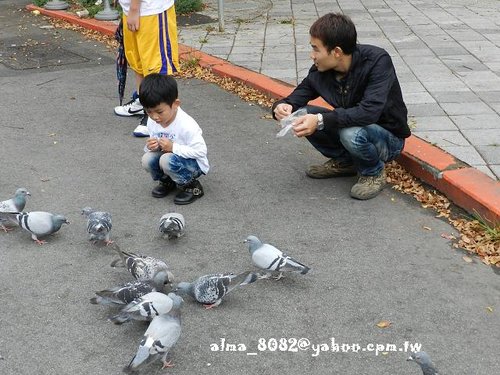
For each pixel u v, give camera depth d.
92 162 5.65
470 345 3.29
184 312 3.56
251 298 3.69
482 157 5.11
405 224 4.49
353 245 4.23
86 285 3.84
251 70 7.92
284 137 6.14
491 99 6.51
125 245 4.28
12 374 3.12
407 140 5.47
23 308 3.62
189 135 4.66
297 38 9.41
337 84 4.72
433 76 7.34
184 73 8.18
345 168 5.18
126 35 6.49
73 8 12.33
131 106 6.80
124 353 3.26
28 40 10.34
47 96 7.54
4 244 4.30
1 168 5.51
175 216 4.22
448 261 4.04
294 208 4.75
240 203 4.85
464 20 10.22
